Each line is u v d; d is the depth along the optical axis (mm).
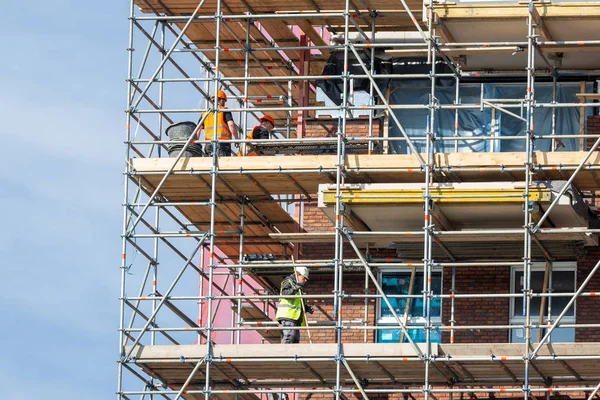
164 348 38625
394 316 38219
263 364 38594
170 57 43875
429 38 38875
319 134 43219
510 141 42500
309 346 37844
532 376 39438
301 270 39625
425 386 37031
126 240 39750
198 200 41906
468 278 41500
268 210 42719
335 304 37875
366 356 37562
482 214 39031
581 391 39469
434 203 38031
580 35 39281
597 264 36750
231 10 43656
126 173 39938
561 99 42438
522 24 38875
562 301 40938
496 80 42781
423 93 43219
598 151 38219
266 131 42000
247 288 55438
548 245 39938
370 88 42438
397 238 39875
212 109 40250
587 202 41219
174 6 43344
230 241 44719
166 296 38875
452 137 38469
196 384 41031
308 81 44781
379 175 39219
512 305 41156
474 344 37250
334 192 38500
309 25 44281
